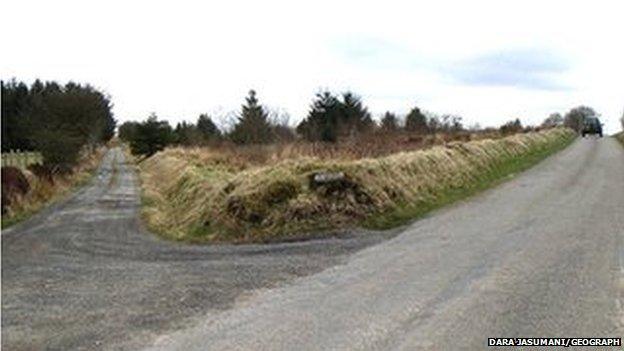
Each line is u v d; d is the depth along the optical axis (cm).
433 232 1731
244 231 2009
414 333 906
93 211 3183
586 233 1585
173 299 1205
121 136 14788
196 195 2684
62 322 1098
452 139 3950
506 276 1199
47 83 9956
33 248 2048
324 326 962
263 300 1149
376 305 1058
